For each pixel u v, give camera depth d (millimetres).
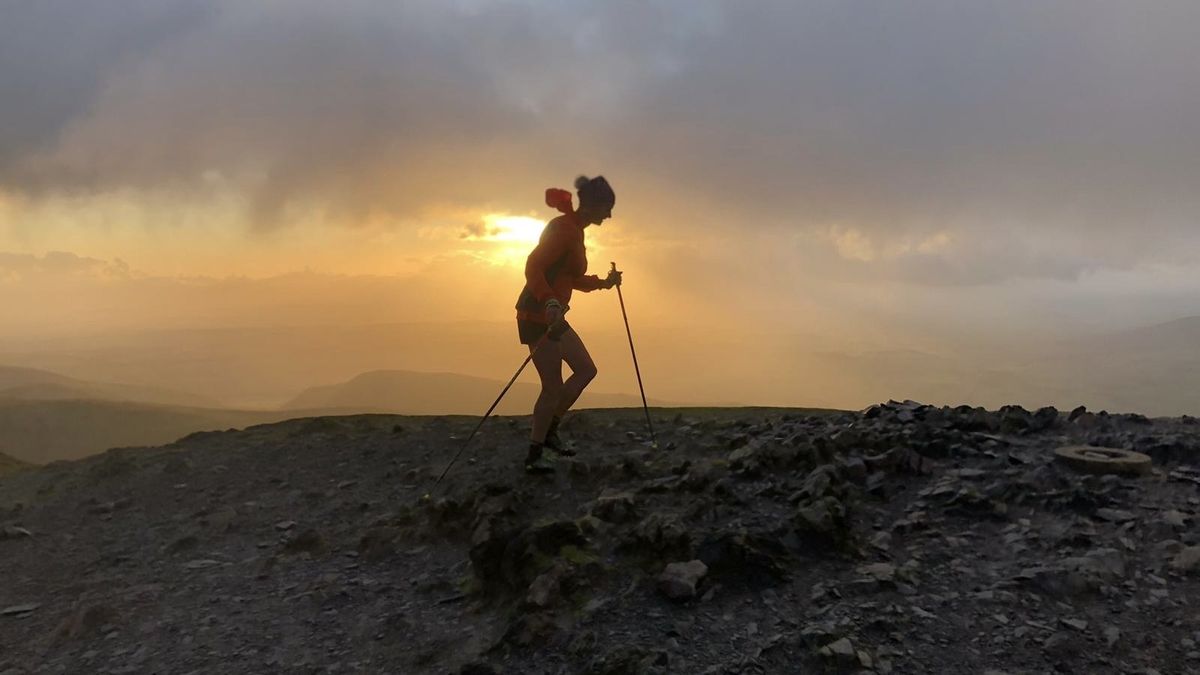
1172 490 4059
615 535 4094
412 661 3357
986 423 5434
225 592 4336
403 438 7562
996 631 3014
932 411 5754
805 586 3494
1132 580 3242
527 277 5098
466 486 5473
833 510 3943
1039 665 2781
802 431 5719
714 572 3602
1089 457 4457
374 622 3771
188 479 6836
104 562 5020
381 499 5715
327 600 4074
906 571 3506
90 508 6203
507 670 3129
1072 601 3154
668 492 4637
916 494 4395
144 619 4055
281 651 3574
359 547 4773
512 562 3844
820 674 2865
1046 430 5379
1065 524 3812
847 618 3162
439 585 4059
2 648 3932
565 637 3262
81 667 3604
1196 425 5188
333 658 3473
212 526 5504
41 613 4348
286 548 4871
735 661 2996
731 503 4309
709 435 6328
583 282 5547
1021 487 4219
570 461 5469
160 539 5375
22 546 5496
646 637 3205
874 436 5125
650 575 3672
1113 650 2814
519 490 5016
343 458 7055
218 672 3426
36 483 7316
